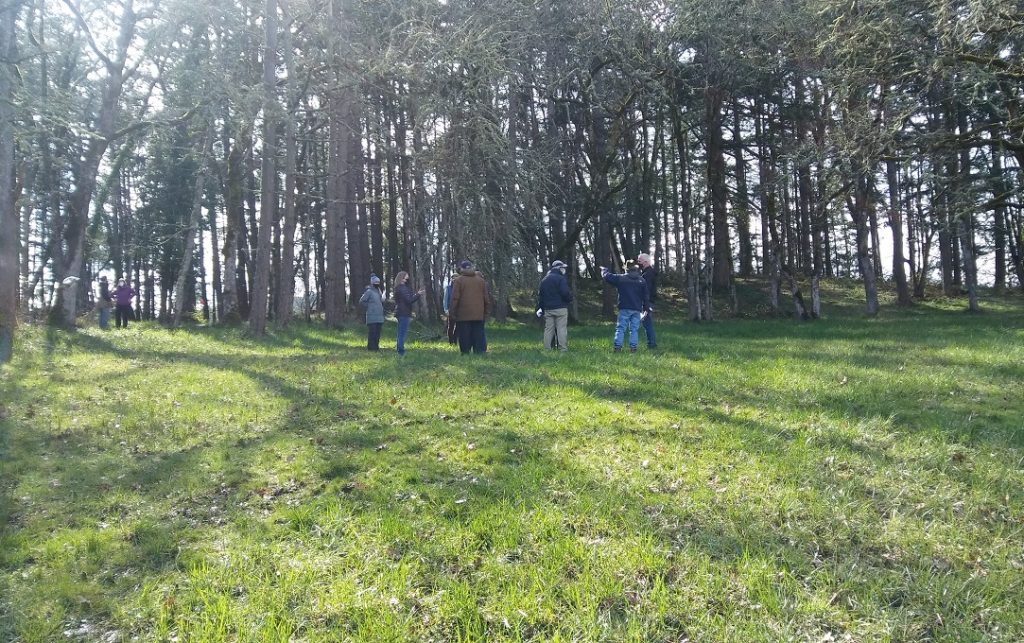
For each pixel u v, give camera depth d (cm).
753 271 4969
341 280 2409
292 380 1004
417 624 337
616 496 479
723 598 349
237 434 706
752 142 2917
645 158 2786
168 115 2089
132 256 3759
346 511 478
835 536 414
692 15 2061
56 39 2091
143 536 457
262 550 421
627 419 691
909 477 502
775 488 488
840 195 2036
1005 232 3484
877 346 1232
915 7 1541
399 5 1866
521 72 2203
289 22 1844
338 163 2338
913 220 2941
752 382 862
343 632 332
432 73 1814
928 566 377
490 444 624
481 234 2155
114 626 352
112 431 724
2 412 806
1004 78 1606
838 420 657
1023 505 445
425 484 528
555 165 2373
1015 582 355
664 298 3641
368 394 870
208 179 2894
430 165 2081
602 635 320
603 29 2134
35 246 3581
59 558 428
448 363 1111
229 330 2266
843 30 1677
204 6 1873
